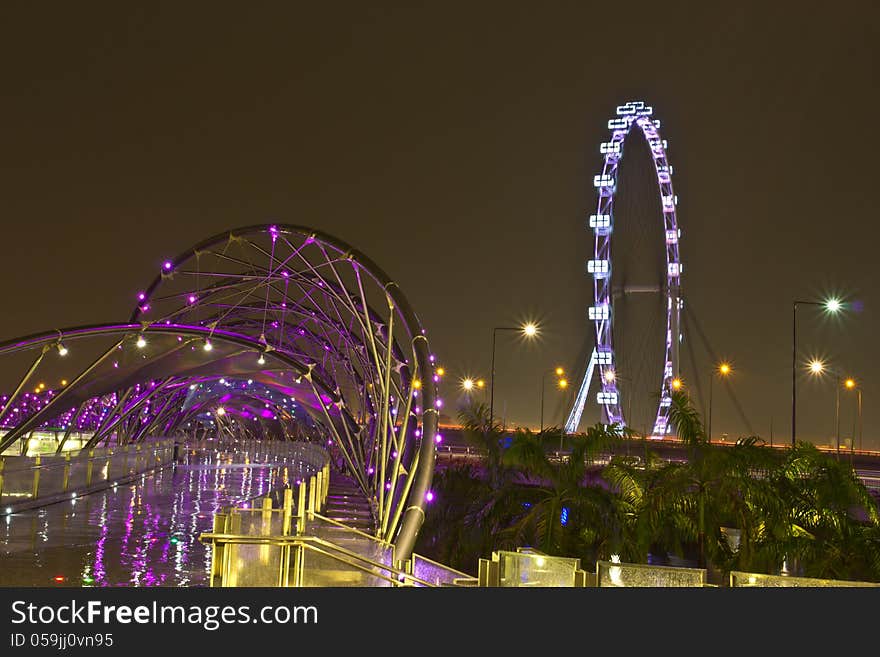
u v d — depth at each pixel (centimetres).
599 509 3359
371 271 2958
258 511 1235
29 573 1477
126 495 3130
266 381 4894
